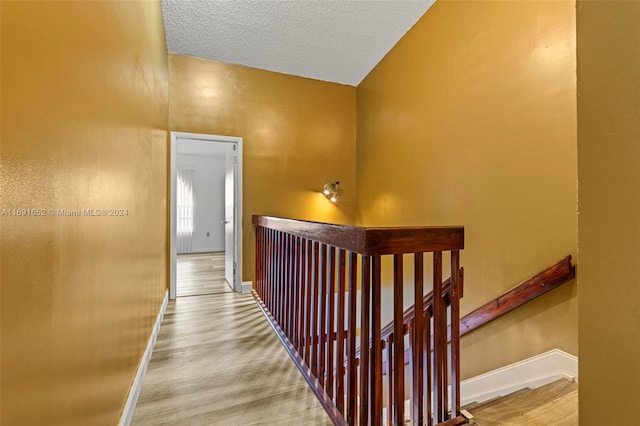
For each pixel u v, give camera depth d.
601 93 0.47
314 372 1.76
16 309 0.57
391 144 3.30
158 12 2.38
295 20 2.79
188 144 5.14
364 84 3.93
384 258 3.27
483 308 1.96
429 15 2.65
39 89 0.65
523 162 1.81
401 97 3.10
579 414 0.50
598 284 0.48
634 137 0.43
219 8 2.62
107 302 1.10
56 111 0.72
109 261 1.12
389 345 1.56
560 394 1.43
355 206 4.17
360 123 4.04
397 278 1.20
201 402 1.55
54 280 0.71
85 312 0.89
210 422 1.40
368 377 1.17
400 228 1.19
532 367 1.72
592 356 0.48
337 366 1.49
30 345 0.61
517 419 1.25
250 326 2.58
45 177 0.67
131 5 1.44
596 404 0.48
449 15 2.41
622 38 0.44
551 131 1.66
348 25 2.87
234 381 1.75
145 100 1.82
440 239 1.27
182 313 2.89
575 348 1.54
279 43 3.15
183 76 3.32
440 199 2.54
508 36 1.91
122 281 1.30
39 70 0.65
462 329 2.10
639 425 0.43
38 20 0.64
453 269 1.31
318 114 3.97
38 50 0.64
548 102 1.67
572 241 1.56
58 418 0.72
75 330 0.82
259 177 3.68
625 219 0.44
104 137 1.05
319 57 3.43
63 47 0.75
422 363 1.28
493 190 2.03
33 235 0.63
